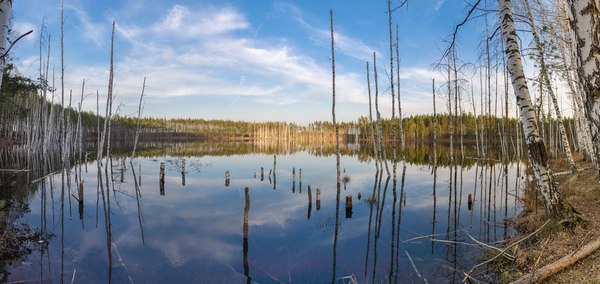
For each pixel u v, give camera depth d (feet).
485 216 37.91
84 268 25.39
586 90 10.29
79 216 41.91
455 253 25.61
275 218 41.16
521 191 53.11
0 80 8.76
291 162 124.06
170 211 45.01
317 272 24.11
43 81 93.81
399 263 24.68
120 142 248.73
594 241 19.12
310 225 37.63
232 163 117.50
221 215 42.75
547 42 36.88
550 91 46.16
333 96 62.23
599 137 10.00
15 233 33.30
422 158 136.36
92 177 77.56
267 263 26.30
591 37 9.93
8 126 119.96
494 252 22.95
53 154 105.29
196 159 130.11
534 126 23.20
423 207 45.06
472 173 82.23
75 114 175.83
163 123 442.50
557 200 22.98
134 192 59.52
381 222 37.86
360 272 23.63
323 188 64.44
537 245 22.53
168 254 28.50
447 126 279.90
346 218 40.63
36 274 24.17
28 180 67.41
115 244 31.07
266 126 477.36
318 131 447.42
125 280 23.20
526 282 16.19
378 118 75.51
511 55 23.09
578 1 10.20
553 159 81.76
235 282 22.70
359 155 166.20
